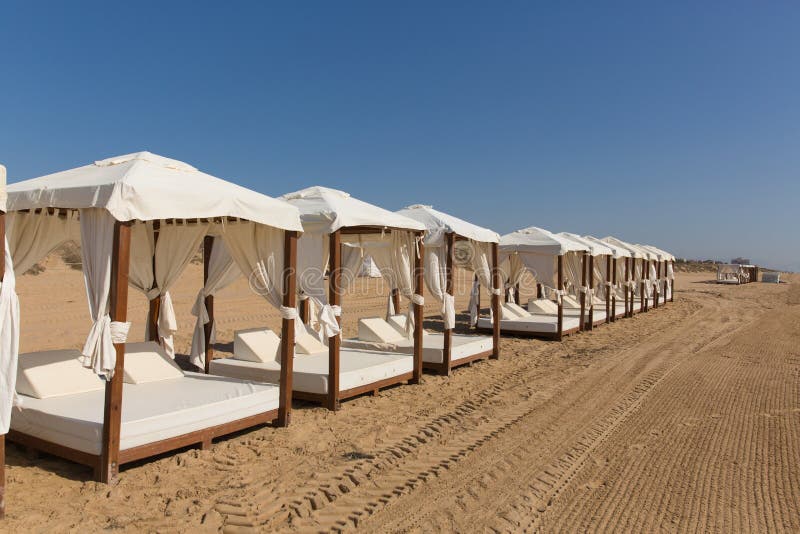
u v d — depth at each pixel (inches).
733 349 437.7
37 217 216.1
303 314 350.3
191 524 140.6
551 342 472.7
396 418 243.0
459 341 376.5
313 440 209.6
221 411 198.2
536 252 489.4
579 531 144.3
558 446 211.2
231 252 238.5
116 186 157.2
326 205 256.5
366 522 146.1
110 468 159.8
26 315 498.0
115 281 158.7
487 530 143.7
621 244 714.8
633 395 290.8
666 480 179.6
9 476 164.4
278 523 143.6
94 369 158.2
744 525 149.3
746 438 222.7
